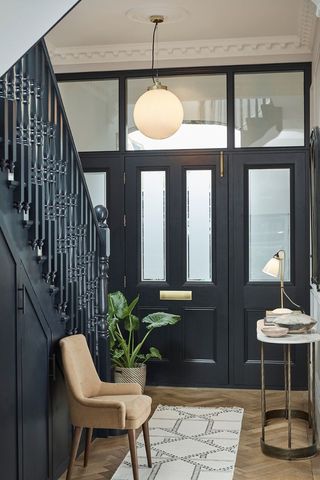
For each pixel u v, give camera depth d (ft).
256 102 21.43
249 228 21.67
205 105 21.66
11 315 11.10
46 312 12.82
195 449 15.24
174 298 21.88
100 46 21.03
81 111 22.07
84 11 17.83
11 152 10.51
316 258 17.12
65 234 13.61
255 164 21.45
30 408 11.95
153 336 21.99
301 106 21.22
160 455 14.83
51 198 12.79
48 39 20.34
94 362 16.05
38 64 12.09
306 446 15.43
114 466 14.16
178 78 21.76
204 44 20.66
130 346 21.89
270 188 21.52
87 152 22.09
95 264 16.29
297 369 21.21
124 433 16.49
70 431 14.37
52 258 12.81
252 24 19.12
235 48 20.74
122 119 21.89
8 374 10.97
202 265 21.93
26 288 11.75
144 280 22.15
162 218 22.07
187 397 20.43
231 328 21.62
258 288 21.48
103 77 21.90
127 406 12.99
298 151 21.21
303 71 21.12
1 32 6.07
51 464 13.00
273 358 21.39
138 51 21.06
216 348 21.71
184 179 21.85
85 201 15.20
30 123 11.73
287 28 19.53
